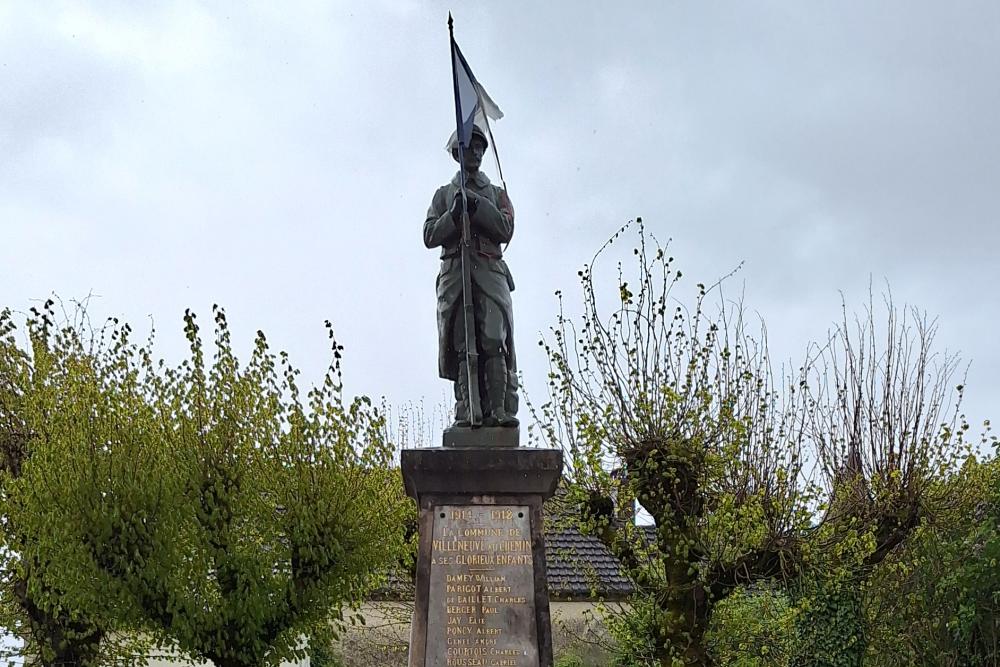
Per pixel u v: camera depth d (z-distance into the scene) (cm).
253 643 1538
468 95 1081
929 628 1692
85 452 1510
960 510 1666
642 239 1545
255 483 1595
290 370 1684
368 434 1694
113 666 1752
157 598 1501
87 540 1474
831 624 1534
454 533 936
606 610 1623
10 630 1708
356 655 2297
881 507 1518
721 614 1543
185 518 1530
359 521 1638
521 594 919
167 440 1600
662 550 1467
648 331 1525
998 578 1600
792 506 1424
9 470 1666
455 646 904
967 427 1614
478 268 1044
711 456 1420
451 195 1083
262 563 1553
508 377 1042
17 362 1738
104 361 1747
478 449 955
